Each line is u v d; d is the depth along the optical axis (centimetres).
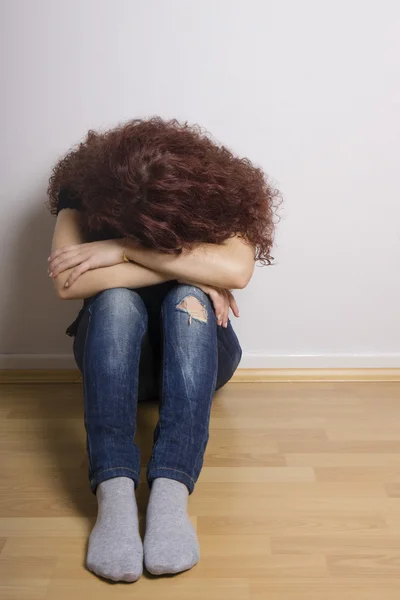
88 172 145
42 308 213
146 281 149
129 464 130
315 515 142
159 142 139
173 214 136
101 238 161
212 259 145
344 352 217
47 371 216
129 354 138
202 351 140
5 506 145
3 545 131
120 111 194
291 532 136
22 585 120
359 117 195
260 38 188
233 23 187
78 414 191
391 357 217
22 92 192
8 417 189
